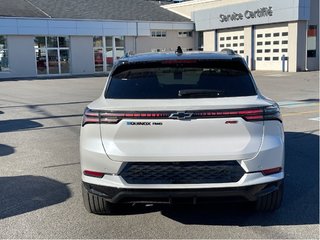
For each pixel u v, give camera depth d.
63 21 33.44
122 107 3.88
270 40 32.88
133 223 4.39
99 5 38.88
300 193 5.21
